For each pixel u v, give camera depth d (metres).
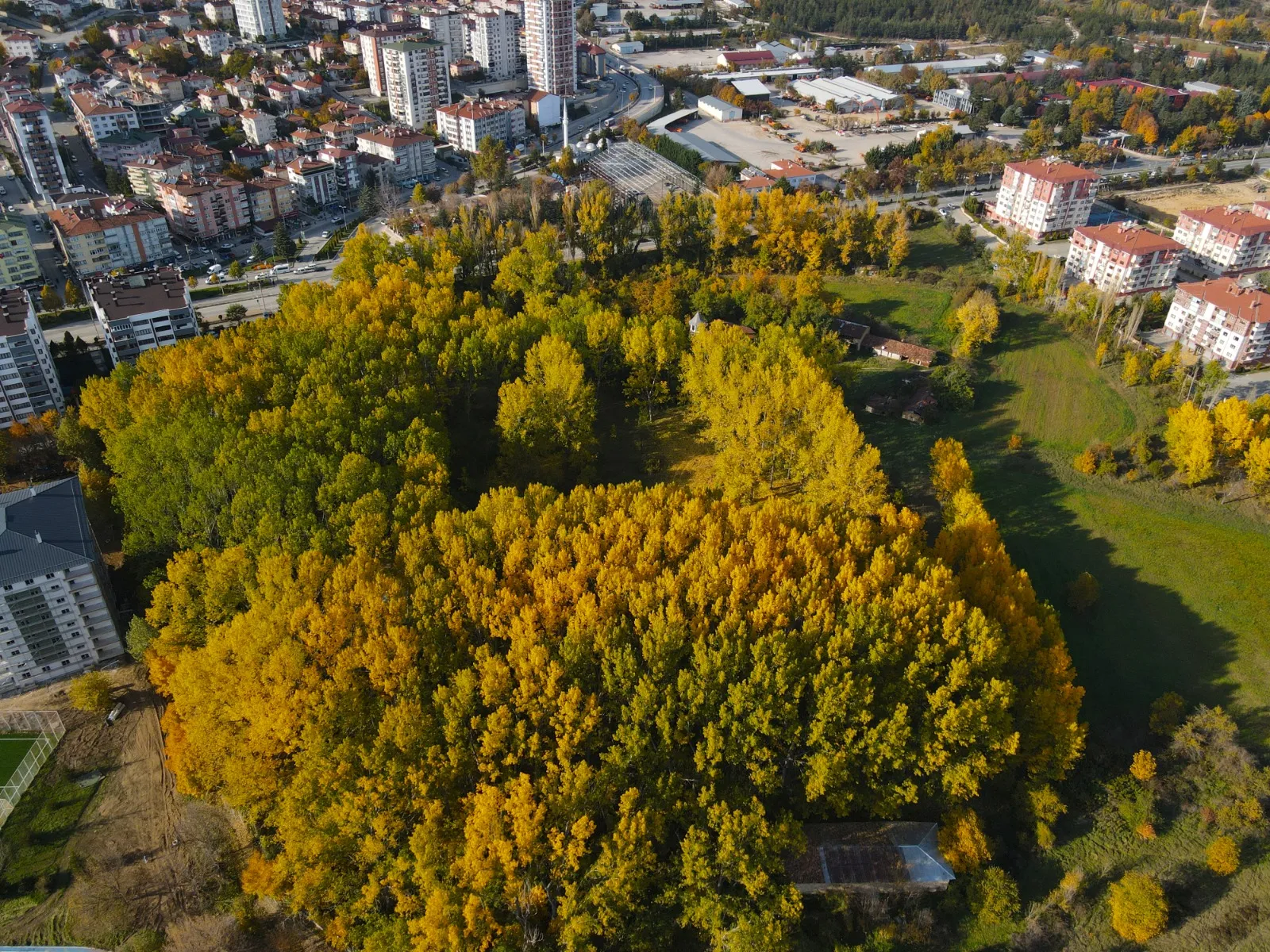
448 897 102.38
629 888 105.50
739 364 183.62
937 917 117.75
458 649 125.94
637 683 119.69
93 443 187.88
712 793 112.50
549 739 117.50
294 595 126.56
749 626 126.06
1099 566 177.62
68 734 139.50
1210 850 126.00
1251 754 138.62
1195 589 172.62
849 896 116.62
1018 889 121.75
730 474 171.50
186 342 198.62
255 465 154.50
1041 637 141.00
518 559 134.88
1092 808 133.12
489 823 104.88
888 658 123.56
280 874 109.75
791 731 119.38
